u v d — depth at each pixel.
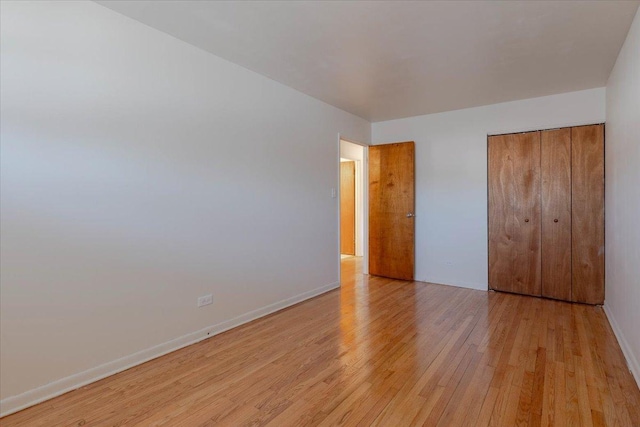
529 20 2.38
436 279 4.87
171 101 2.63
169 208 2.63
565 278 3.94
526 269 4.18
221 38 2.66
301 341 2.82
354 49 2.82
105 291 2.27
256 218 3.37
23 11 1.92
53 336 2.04
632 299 2.37
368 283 4.87
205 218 2.89
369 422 1.78
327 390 2.08
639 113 2.22
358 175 7.41
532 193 4.13
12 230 1.89
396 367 2.36
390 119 5.18
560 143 3.96
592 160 3.79
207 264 2.92
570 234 3.91
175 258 2.68
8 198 1.87
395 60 3.05
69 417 1.83
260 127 3.40
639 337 2.14
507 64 3.13
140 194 2.45
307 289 4.06
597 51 2.86
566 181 3.93
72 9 2.10
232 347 2.71
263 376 2.25
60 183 2.06
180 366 2.40
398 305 3.80
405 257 5.02
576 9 2.25
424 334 2.95
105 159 2.26
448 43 2.72
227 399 1.99
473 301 3.94
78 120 2.13
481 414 1.83
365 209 5.49
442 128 4.76
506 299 4.02
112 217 2.30
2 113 1.85
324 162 4.33
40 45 1.98
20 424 1.78
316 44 2.75
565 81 3.56
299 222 3.93
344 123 4.72
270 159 3.52
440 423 1.76
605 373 2.25
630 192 2.49
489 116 4.41
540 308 3.67
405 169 4.98
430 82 3.60
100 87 2.23
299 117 3.91
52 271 2.03
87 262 2.18
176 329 2.69
